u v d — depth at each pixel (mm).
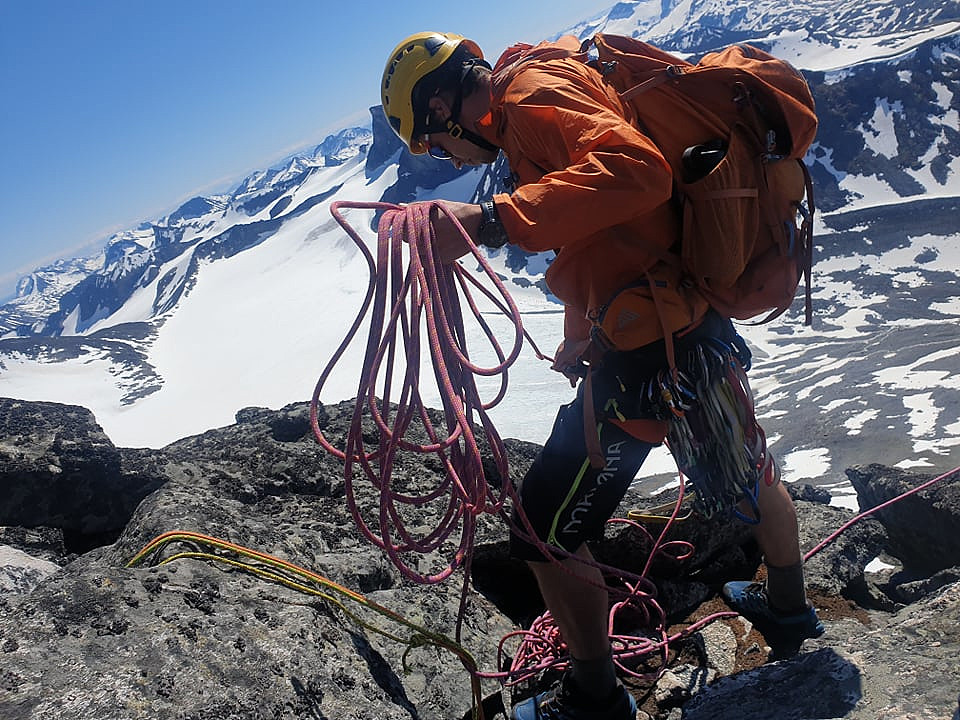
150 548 2969
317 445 4898
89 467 4207
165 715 2117
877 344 124062
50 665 2182
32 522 4160
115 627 2389
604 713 2877
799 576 3309
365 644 2926
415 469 4758
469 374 2385
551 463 2689
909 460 78812
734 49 2541
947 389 93125
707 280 2498
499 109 2529
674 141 2424
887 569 4723
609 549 4133
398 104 2594
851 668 2648
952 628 2699
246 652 2443
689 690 3453
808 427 94125
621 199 2162
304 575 2980
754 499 2668
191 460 4656
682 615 4074
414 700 2854
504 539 4125
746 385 2631
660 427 2613
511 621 3848
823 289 164500
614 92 2420
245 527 3418
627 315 2490
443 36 2580
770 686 2748
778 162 2457
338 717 2406
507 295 2361
